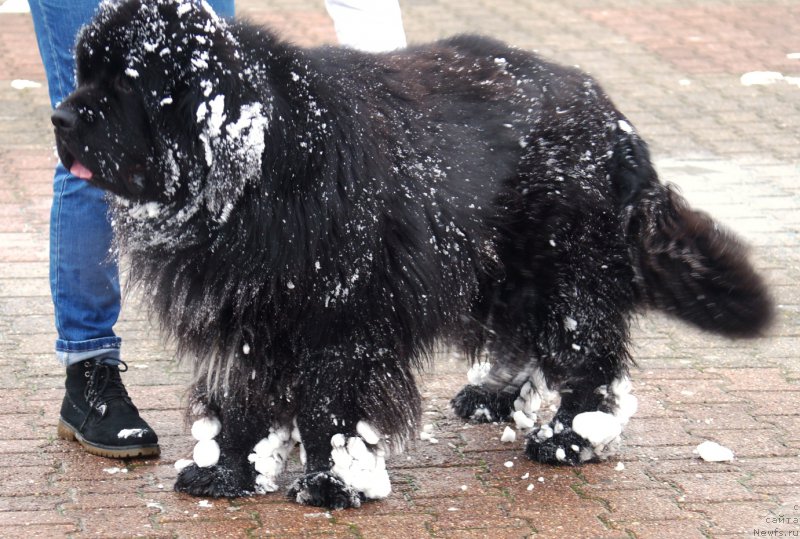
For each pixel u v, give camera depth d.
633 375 4.30
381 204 3.55
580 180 3.80
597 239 3.84
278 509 3.68
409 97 3.68
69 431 3.91
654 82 6.96
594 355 3.90
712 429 4.03
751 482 3.81
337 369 3.61
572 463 3.88
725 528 3.63
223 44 3.43
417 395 3.69
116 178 3.43
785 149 5.90
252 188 3.46
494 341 3.91
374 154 3.55
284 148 3.47
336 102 3.55
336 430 3.66
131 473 3.81
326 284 3.53
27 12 8.45
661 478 3.82
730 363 4.38
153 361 4.33
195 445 3.80
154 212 3.48
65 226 3.85
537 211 3.78
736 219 5.23
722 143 5.97
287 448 3.77
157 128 3.42
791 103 6.63
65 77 3.81
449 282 3.66
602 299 3.88
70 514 3.64
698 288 3.91
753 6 8.80
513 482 3.81
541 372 3.98
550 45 7.63
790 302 4.69
